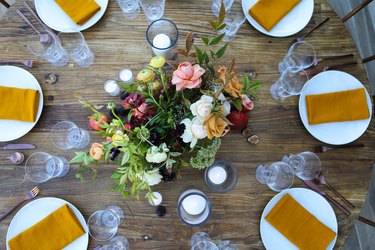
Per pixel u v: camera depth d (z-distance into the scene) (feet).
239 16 3.82
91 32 3.77
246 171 3.53
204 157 2.85
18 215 3.33
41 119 3.59
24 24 3.77
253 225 3.43
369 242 5.80
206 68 2.83
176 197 3.45
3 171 3.48
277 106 3.66
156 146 2.35
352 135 3.55
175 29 3.34
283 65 3.73
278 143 3.59
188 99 2.64
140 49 3.74
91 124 3.38
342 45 3.79
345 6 6.56
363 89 3.58
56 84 3.67
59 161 3.49
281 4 3.73
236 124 3.16
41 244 3.26
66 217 3.30
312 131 3.56
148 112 2.58
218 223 3.43
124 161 2.26
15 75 3.61
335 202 3.45
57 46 3.74
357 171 3.55
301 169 3.54
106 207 3.43
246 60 3.73
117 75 3.68
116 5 3.82
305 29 3.82
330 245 3.33
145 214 3.42
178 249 3.38
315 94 3.60
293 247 3.34
